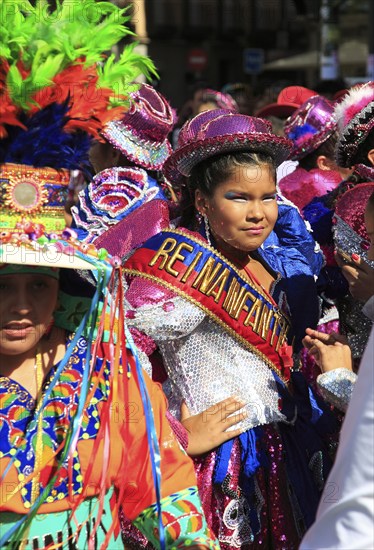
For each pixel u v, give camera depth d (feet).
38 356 10.01
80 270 10.11
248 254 14.10
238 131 13.09
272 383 13.53
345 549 8.47
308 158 23.12
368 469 8.53
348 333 16.10
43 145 9.52
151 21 105.70
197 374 13.34
